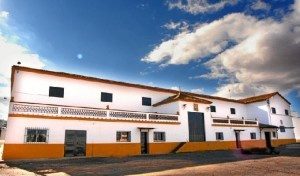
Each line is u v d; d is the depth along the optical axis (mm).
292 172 12875
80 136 21297
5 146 17922
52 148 19641
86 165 16078
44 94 22656
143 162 17688
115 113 23906
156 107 30812
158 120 26703
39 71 22547
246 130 37281
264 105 42094
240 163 16984
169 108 29922
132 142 24312
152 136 26016
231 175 11953
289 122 45562
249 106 44156
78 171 13625
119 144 23391
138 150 24562
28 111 19203
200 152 27641
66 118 20719
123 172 13258
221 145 32500
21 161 17516
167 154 24953
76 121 21266
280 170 13594
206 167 14984
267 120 41344
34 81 22422
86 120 21812
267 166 15312
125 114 24531
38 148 19062
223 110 39375
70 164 16531
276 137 41812
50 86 23172
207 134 31141
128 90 28703
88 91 25453
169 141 27156
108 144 22688
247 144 36750
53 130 19953
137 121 25062
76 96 24484
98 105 25766
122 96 27984
